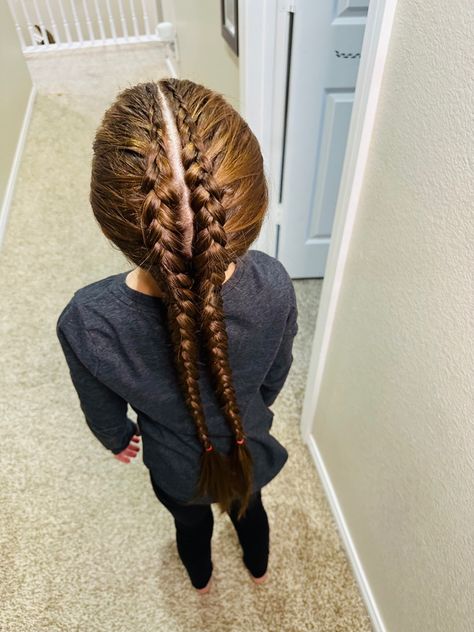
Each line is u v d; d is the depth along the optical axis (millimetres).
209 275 533
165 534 1373
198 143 501
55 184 2801
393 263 870
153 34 4758
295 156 1828
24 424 1645
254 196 562
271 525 1388
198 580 1188
